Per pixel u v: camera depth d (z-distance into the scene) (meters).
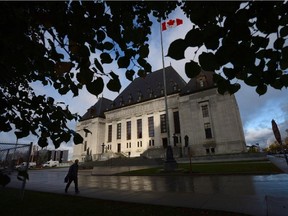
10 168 10.39
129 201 8.27
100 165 48.84
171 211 6.31
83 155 72.06
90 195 10.19
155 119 59.06
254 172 16.56
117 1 2.45
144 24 3.37
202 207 6.76
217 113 46.44
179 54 1.97
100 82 2.27
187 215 5.81
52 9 2.17
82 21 2.32
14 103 3.09
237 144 42.22
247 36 1.91
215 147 44.44
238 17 1.88
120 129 67.75
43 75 3.32
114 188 12.77
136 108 64.75
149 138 59.12
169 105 56.88
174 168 22.45
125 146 64.06
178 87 58.31
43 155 68.25
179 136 52.84
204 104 48.62
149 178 18.48
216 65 2.03
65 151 95.44
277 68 2.63
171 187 12.09
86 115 77.44
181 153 46.53
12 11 1.99
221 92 2.80
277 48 2.40
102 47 2.61
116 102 74.81
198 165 27.98
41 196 10.00
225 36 1.93
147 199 8.58
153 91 65.00
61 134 3.05
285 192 8.55
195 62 2.06
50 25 2.22
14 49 2.20
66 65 2.45
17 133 2.88
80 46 2.30
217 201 7.58
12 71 2.71
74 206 7.49
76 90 3.05
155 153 53.06
